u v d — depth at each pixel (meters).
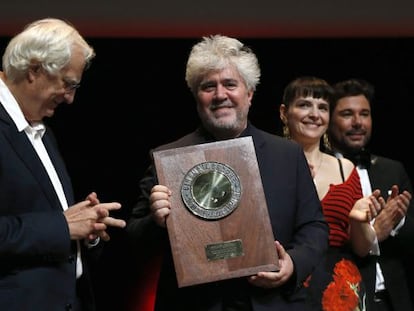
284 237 3.05
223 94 3.01
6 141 2.73
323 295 3.52
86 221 2.75
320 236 3.07
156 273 5.95
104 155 6.23
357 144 4.11
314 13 5.09
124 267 5.94
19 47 2.77
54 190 2.82
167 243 3.05
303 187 3.13
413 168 6.09
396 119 6.04
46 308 2.73
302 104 3.84
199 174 2.92
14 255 2.66
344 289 3.55
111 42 5.72
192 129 6.22
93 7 5.00
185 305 2.98
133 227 3.05
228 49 3.05
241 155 2.95
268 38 5.77
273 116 6.00
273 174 3.09
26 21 4.93
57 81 2.79
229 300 2.97
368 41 5.85
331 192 3.72
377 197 3.60
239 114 3.05
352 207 3.73
